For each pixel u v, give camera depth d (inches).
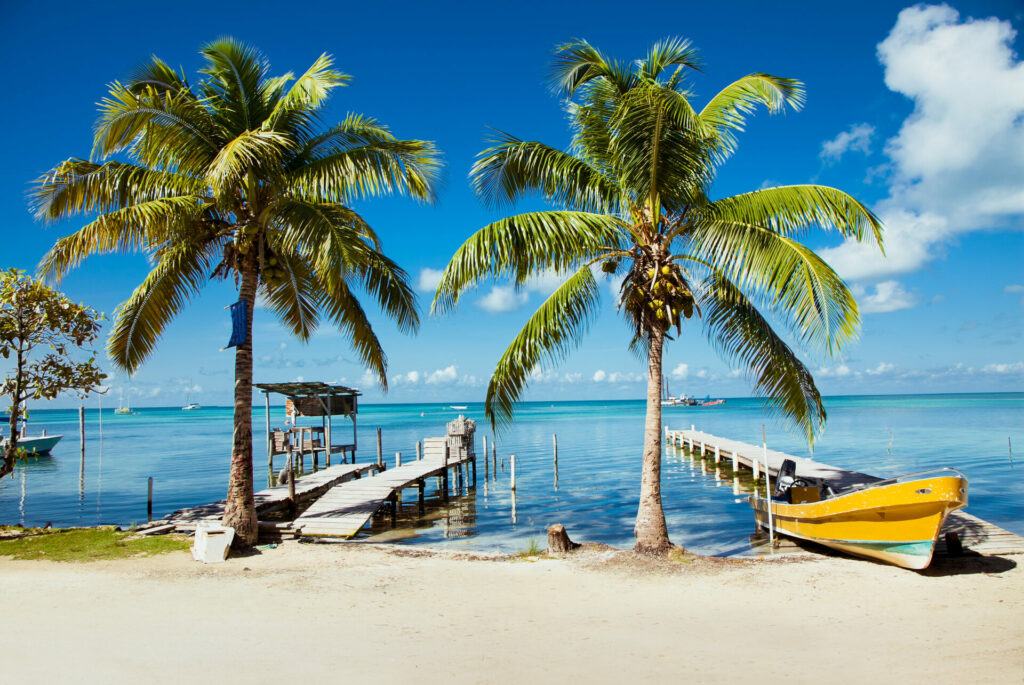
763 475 987.3
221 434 2615.7
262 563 432.8
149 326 533.6
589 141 440.8
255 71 494.6
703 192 414.9
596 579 382.3
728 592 351.6
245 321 490.0
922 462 1092.5
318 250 437.1
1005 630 279.6
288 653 251.4
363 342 600.4
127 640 266.7
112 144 443.8
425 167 493.7
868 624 292.5
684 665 239.1
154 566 417.7
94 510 799.7
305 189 485.4
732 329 464.4
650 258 426.3
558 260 419.5
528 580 382.3
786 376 452.8
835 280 371.6
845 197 387.2
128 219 445.1
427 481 1157.7
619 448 1595.7
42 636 271.1
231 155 398.9
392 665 238.2
